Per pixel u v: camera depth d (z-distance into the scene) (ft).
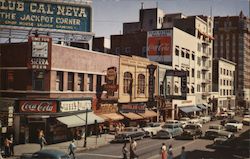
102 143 108.58
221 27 343.26
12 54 111.65
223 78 307.37
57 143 108.88
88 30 140.15
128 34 218.79
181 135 121.60
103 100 137.18
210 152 93.45
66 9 137.49
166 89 192.95
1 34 128.26
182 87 187.52
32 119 108.17
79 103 119.75
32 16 132.46
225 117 213.25
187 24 247.50
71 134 116.47
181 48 217.56
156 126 133.69
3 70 112.16
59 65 115.34
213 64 296.30
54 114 108.88
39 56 109.70
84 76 127.65
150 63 175.32
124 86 152.87
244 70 340.59
